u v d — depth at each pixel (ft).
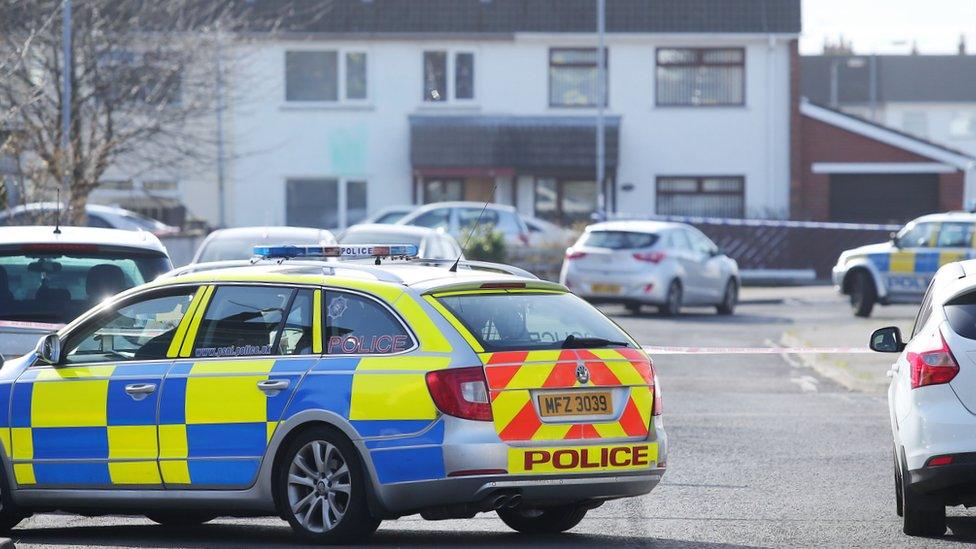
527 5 466.29
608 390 92.63
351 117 463.83
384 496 89.66
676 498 115.96
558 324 94.53
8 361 104.94
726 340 258.16
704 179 472.03
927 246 299.58
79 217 250.78
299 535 92.73
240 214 461.37
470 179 466.29
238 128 456.86
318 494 92.53
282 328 94.94
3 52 252.42
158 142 321.93
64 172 242.17
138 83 295.48
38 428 100.68
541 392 90.22
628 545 95.14
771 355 242.37
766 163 470.80
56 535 103.55
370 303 92.89
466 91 467.11
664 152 470.80
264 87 458.09
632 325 289.12
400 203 465.06
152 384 97.04
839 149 474.08
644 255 306.76
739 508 110.83
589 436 91.15
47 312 120.78
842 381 205.36
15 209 233.55
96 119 286.46
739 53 470.80
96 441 98.63
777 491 119.03
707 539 97.66
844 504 112.47
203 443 95.04
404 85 464.65
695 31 466.29
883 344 107.14
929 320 96.22
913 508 96.48
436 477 88.38
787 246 451.12
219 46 318.45
